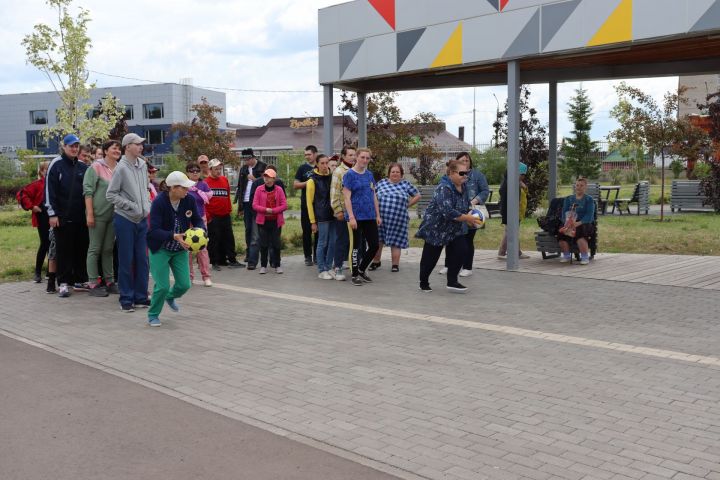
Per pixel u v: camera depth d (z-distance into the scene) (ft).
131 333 24.40
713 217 70.23
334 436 14.85
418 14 39.29
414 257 44.24
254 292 32.32
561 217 39.68
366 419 15.81
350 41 43.09
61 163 31.12
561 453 13.80
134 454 14.07
